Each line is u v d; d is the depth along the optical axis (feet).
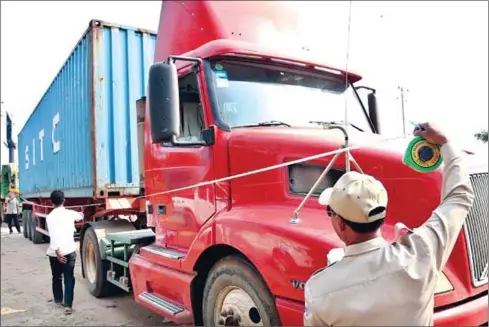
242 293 10.03
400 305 5.12
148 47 24.03
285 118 12.17
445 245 5.57
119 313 17.84
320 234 8.27
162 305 12.84
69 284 18.11
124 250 17.44
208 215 11.82
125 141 23.03
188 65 12.62
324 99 13.15
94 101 22.21
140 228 21.33
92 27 22.31
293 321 8.39
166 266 13.07
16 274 26.91
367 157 8.92
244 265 9.84
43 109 38.83
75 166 27.45
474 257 8.29
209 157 11.81
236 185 10.95
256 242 9.29
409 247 5.47
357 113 13.93
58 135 32.76
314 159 9.58
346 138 9.12
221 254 11.14
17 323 16.93
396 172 8.54
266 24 14.83
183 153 13.01
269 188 10.23
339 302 5.25
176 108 10.96
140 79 23.71
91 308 18.62
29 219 46.14
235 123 11.66
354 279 5.30
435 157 6.36
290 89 12.73
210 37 13.88
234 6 14.61
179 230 13.35
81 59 25.52
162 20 15.76
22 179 51.88
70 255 18.19
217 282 10.66
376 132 14.49
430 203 8.15
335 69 13.51
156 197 14.64
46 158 37.83
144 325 16.34
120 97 23.03
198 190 12.29
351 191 5.37
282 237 8.73
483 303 8.09
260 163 10.49
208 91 11.80
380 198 5.40
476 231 8.40
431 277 5.32
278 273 8.70
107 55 22.76
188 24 14.48
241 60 12.36
